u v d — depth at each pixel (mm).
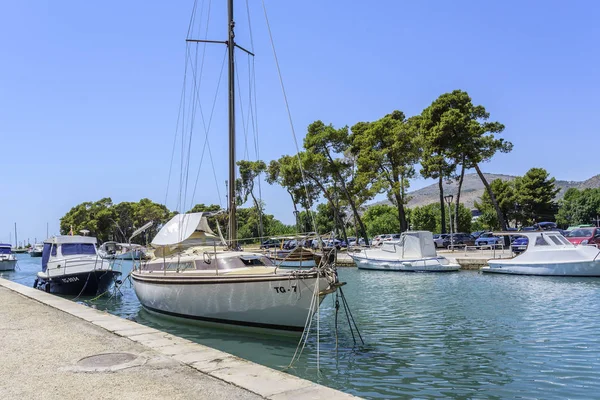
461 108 40281
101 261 22484
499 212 40062
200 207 82062
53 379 5945
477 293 19047
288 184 47812
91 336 8797
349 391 7688
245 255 13656
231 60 17281
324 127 46750
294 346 10820
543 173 63625
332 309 16094
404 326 12922
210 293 12344
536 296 17750
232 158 16906
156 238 15844
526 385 7871
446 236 42938
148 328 9586
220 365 6559
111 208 89375
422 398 7344
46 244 24641
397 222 60938
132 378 5965
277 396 5184
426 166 41406
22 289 17922
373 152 40906
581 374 8367
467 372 8641
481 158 40188
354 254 33438
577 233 30594
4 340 8477
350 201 45000
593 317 13391
